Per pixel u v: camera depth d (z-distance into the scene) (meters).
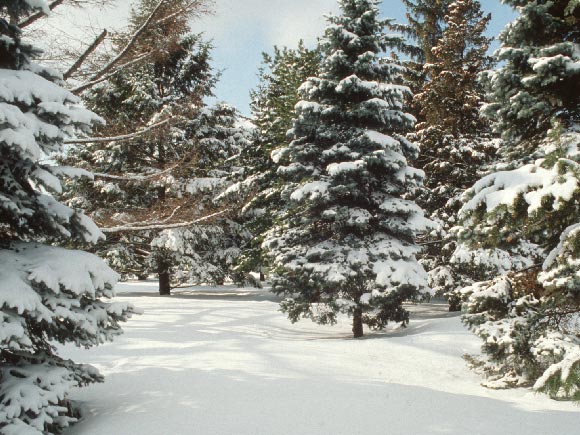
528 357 7.32
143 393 6.46
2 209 5.53
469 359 8.94
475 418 5.33
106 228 9.27
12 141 4.62
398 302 13.10
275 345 10.30
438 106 17.97
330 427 4.91
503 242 6.58
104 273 5.65
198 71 21.28
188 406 5.68
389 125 13.91
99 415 5.69
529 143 9.34
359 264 12.66
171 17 8.21
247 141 22.86
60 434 5.20
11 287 4.84
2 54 5.60
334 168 12.52
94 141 8.53
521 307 7.69
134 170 19.47
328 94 14.33
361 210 13.36
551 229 5.35
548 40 8.89
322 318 13.91
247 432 4.78
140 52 8.74
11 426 4.52
